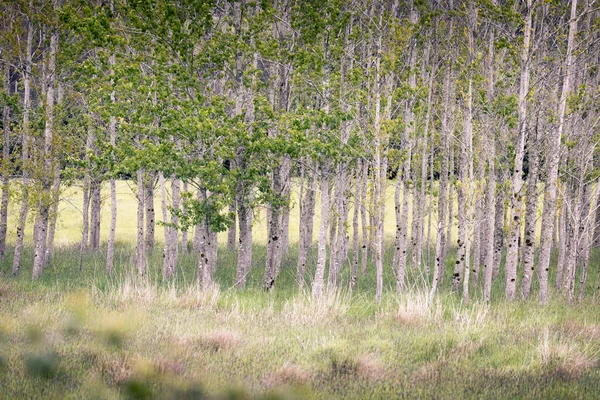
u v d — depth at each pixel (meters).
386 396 23.52
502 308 46.19
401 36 48.94
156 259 73.12
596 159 59.69
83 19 48.34
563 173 54.44
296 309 40.88
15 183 59.53
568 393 23.97
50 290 48.34
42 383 22.19
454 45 58.66
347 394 23.64
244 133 47.50
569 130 55.28
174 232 65.06
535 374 27.22
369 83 51.19
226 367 26.39
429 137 68.25
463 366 28.86
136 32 51.75
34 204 57.56
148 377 23.58
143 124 49.66
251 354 29.20
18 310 36.53
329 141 48.38
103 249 82.19
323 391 23.80
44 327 31.77
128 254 77.94
